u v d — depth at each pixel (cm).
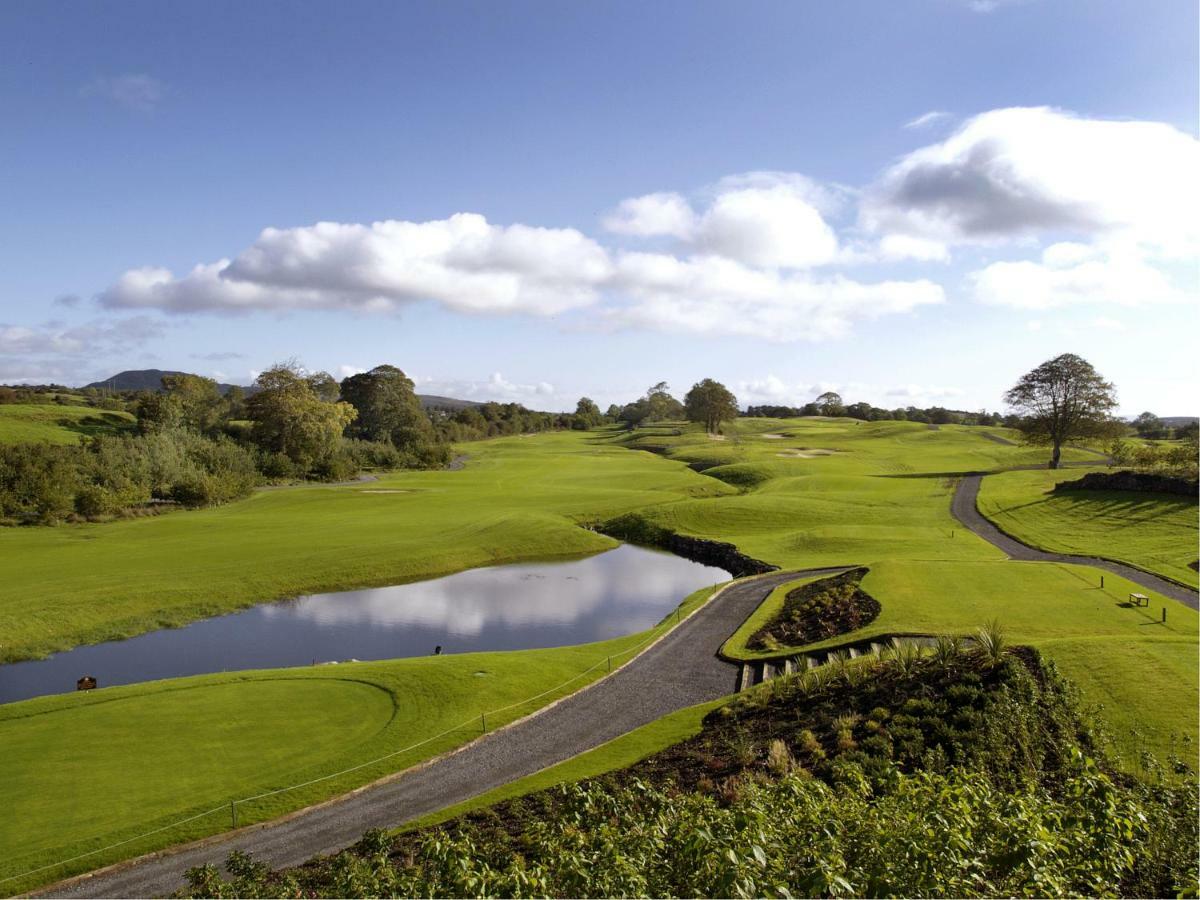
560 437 18575
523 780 2055
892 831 953
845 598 3841
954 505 7094
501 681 2856
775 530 6419
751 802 1090
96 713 2522
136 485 7481
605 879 928
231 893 1387
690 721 2461
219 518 6806
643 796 1420
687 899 907
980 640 2462
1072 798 1163
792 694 2500
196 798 1967
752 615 3853
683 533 6494
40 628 3712
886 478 8938
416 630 3997
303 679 2869
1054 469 9194
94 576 4497
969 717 1986
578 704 2691
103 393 15025
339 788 2025
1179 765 1619
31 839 1767
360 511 7300
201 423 11894
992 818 928
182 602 4250
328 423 11025
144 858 1708
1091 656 2462
